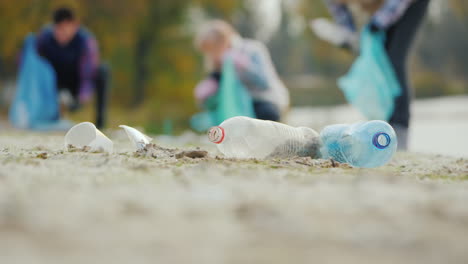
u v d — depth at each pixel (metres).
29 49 5.60
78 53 5.60
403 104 4.32
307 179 2.53
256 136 2.83
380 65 4.31
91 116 9.10
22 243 1.65
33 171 2.54
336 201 2.31
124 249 1.62
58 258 1.50
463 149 5.23
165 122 9.34
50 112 5.66
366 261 1.56
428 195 2.39
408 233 1.90
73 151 2.90
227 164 2.72
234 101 5.30
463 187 2.52
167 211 2.17
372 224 2.02
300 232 1.88
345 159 2.88
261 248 1.67
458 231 1.95
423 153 3.60
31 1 9.88
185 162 2.75
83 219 1.99
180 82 10.31
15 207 2.14
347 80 4.50
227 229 1.91
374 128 2.87
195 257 1.55
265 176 2.55
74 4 10.01
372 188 2.44
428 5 4.27
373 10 4.63
